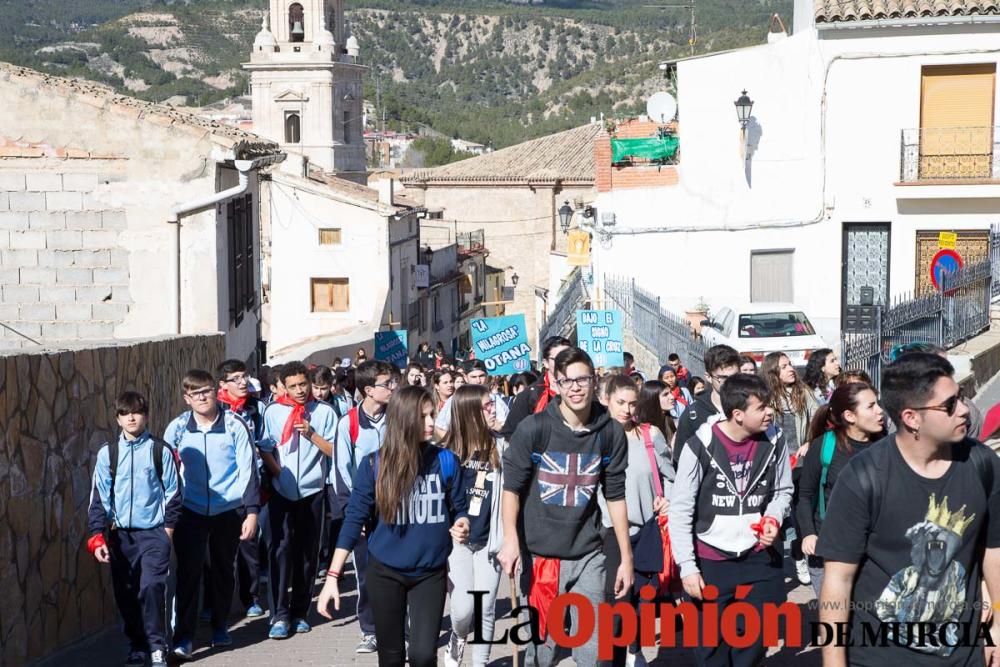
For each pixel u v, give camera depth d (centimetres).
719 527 727
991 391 2028
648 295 2728
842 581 512
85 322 1994
